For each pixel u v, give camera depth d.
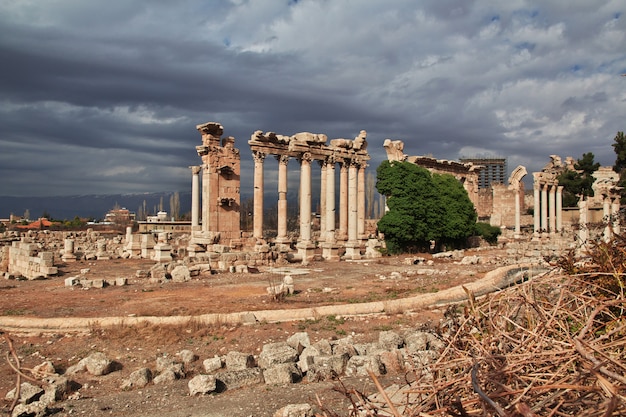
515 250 50.44
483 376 5.43
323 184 57.22
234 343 19.28
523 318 7.07
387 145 61.34
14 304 25.45
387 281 33.69
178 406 13.40
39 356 17.97
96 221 149.25
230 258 42.00
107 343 19.17
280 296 26.03
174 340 19.31
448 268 41.06
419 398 6.22
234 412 12.71
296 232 76.75
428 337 17.88
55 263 46.28
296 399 13.27
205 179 47.62
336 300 26.17
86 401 13.95
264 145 48.97
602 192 59.25
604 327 6.57
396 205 56.72
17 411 12.62
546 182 73.88
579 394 5.04
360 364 15.62
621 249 7.68
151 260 48.69
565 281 7.57
